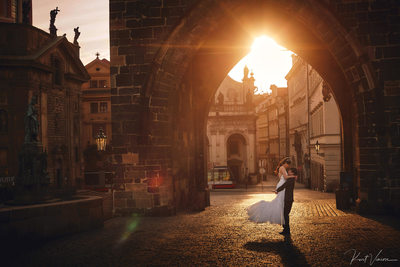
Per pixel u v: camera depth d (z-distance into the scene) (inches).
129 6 524.4
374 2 489.4
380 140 488.4
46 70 1232.8
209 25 521.3
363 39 490.6
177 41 517.3
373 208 490.9
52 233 358.6
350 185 574.2
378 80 488.4
